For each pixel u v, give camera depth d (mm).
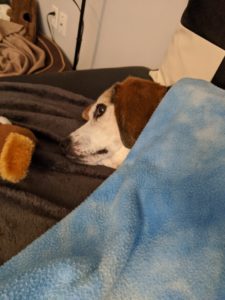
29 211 735
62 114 1125
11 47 1794
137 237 575
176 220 589
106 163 954
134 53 1590
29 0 1940
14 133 800
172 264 525
